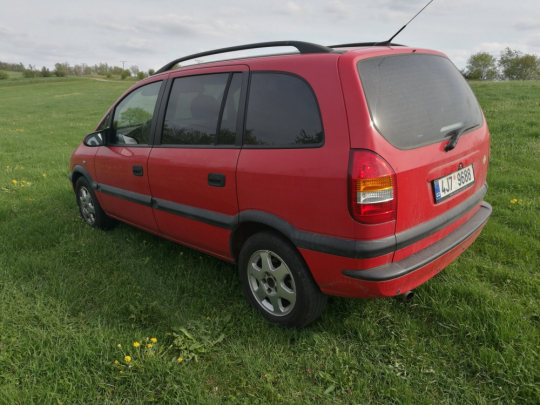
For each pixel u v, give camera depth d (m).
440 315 2.82
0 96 47.59
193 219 3.23
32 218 5.07
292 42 2.69
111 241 4.32
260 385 2.32
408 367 2.40
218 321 2.88
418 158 2.33
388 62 2.48
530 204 4.69
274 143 2.57
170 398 2.25
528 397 2.14
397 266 2.31
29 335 2.76
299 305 2.62
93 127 16.80
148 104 3.70
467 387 2.23
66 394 2.29
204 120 3.09
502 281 3.18
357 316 2.85
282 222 2.54
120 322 2.95
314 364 2.46
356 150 2.18
